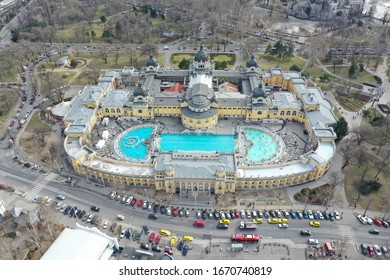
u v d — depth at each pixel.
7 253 199.38
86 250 182.00
